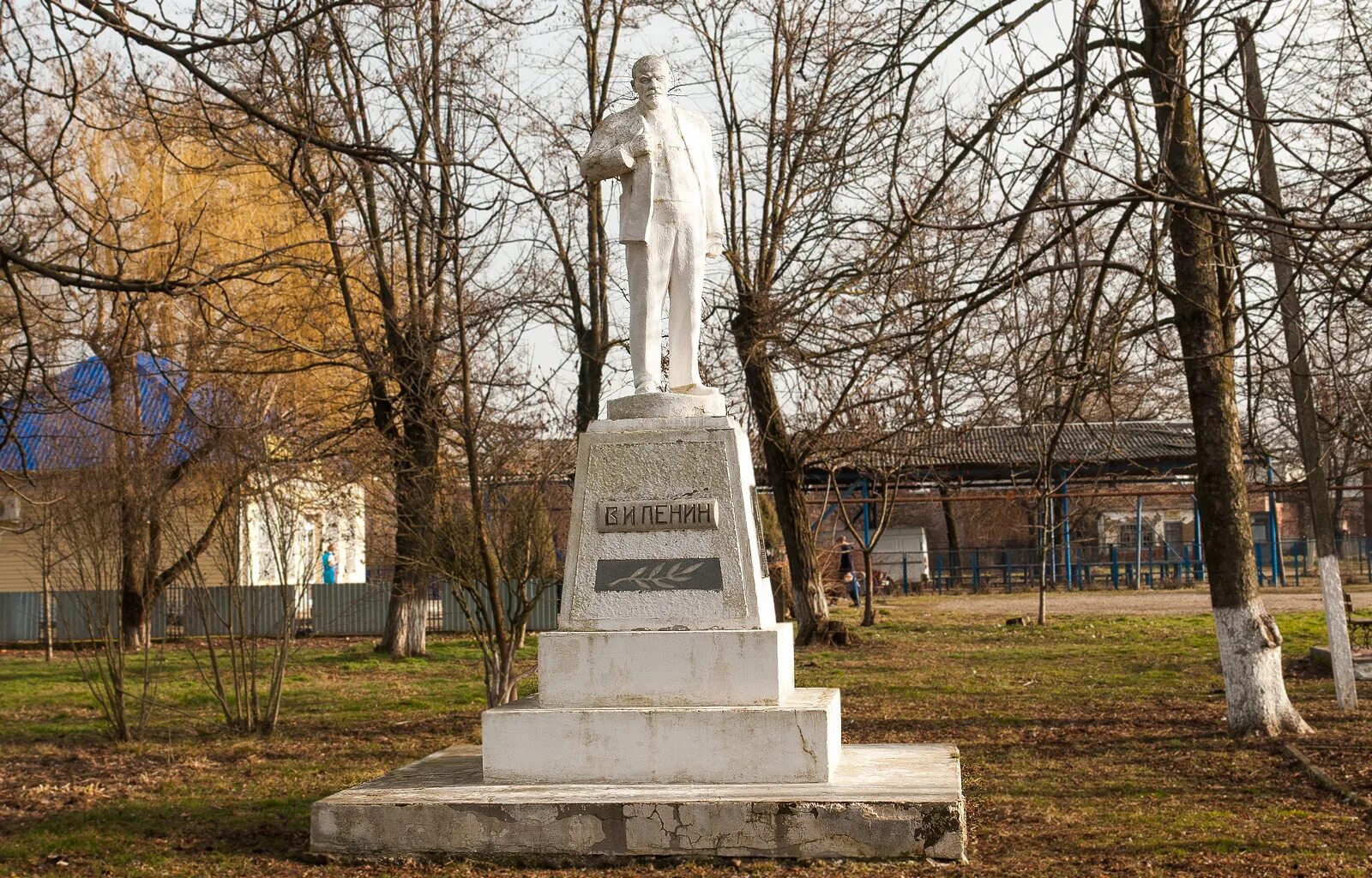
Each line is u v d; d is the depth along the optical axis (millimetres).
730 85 21609
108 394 17406
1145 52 11422
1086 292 12445
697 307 8922
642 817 7184
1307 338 9328
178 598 25594
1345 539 48375
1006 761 10930
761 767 7590
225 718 14820
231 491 14117
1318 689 15133
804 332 15117
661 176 8820
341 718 15117
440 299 14648
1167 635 23250
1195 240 11406
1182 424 36031
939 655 21125
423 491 14445
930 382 10836
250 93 11742
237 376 18359
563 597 8172
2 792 10578
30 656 25906
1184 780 9859
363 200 16484
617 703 7895
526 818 7285
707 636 7871
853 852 7074
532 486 14586
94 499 13547
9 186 10719
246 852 7938
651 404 8508
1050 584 44219
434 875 7066
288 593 14289
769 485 27312
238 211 23266
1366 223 7312
